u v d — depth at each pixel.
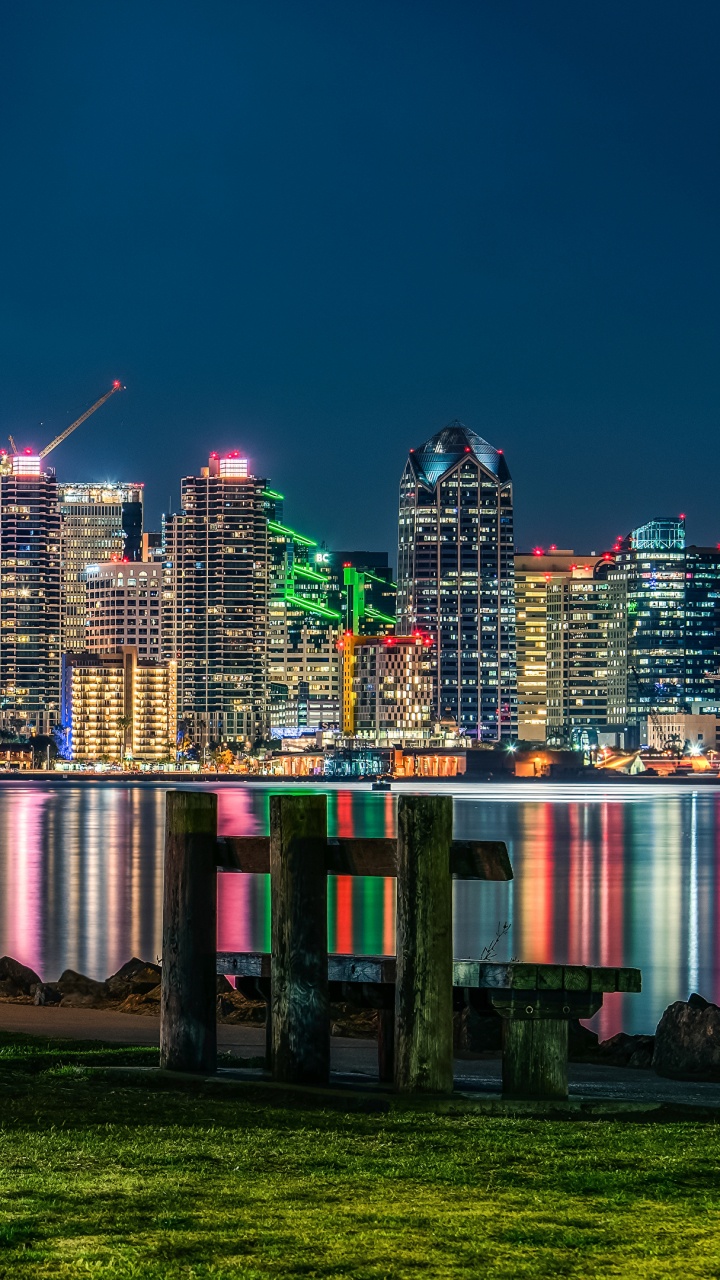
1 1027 33.81
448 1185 17.23
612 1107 21.45
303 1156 18.42
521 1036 21.84
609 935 119.56
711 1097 23.86
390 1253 14.94
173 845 23.69
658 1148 18.89
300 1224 15.77
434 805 21.55
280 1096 21.97
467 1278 14.34
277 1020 22.56
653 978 91.81
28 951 101.88
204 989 23.62
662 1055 28.84
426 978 21.50
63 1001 39.41
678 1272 14.53
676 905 146.12
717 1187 17.22
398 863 21.62
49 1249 14.96
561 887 168.38
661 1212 16.28
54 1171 17.69
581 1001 21.58
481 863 21.55
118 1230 15.56
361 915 118.81
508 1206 16.45
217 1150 18.69
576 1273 14.49
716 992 83.62
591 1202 16.61
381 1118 20.48
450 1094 21.55
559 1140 19.28
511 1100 21.31
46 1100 21.58
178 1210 16.20
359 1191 16.97
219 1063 25.81
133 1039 31.33
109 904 141.88
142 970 41.69
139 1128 19.83
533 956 104.81
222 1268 14.48
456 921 129.88
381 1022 23.19
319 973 22.45
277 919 22.52
